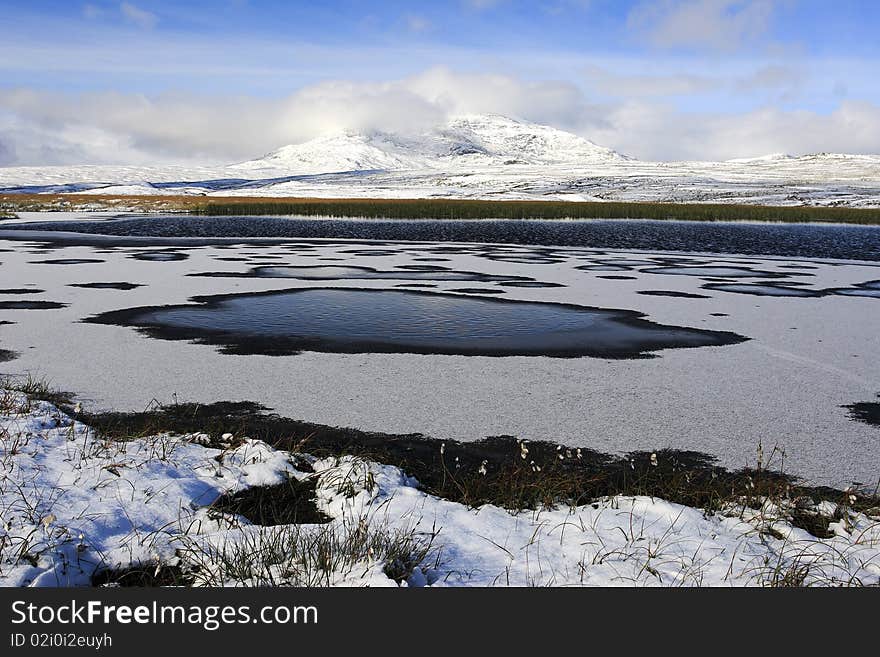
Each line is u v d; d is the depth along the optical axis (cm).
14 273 1883
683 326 1277
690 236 3844
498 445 692
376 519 496
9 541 429
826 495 592
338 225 4394
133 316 1291
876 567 448
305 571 421
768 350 1098
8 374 886
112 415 746
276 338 1134
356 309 1411
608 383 905
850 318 1379
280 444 675
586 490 593
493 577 425
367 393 845
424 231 3988
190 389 847
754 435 729
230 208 5909
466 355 1043
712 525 509
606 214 5919
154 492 520
